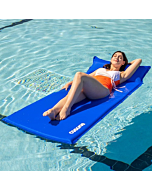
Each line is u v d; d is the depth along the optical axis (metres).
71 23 7.86
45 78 5.16
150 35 7.06
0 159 3.31
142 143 3.60
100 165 3.29
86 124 3.70
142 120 4.04
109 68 4.96
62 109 3.82
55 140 3.47
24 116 3.90
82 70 5.46
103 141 3.63
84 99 4.30
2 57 5.91
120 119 4.07
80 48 6.38
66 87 4.52
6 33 7.14
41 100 4.24
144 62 5.73
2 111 4.19
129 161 3.33
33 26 7.62
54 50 6.27
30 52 6.16
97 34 7.13
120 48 6.36
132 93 4.71
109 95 4.40
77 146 3.53
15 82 5.02
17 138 3.62
